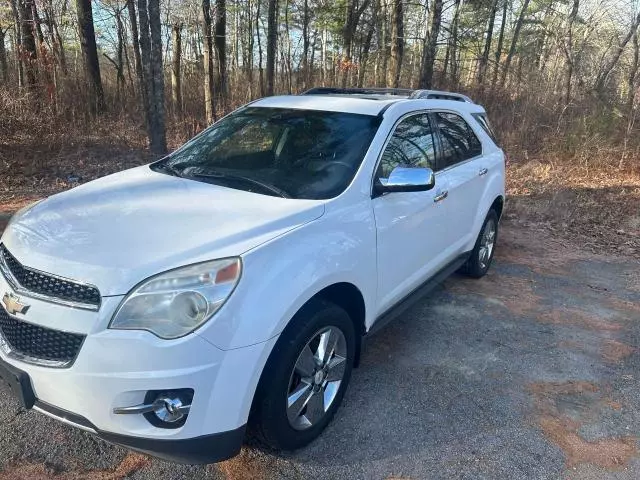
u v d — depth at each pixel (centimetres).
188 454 237
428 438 310
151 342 222
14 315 243
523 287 556
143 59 1134
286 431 273
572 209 862
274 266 252
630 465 298
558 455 302
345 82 1759
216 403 233
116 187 327
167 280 230
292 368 264
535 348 427
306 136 364
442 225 425
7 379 245
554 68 1762
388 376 372
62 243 252
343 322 300
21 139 1010
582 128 1251
